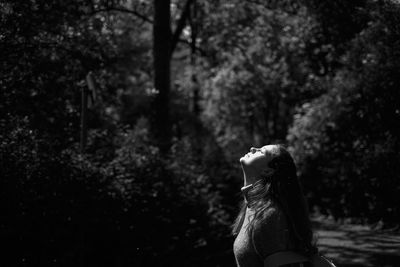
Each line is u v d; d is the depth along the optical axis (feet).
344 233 32.55
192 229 34.40
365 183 36.24
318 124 39.47
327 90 40.81
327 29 43.34
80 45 31.48
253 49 72.84
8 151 23.22
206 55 81.92
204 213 35.99
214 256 32.30
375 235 30.94
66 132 31.68
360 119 36.11
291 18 53.47
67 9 29.89
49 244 23.53
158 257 30.12
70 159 26.66
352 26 39.86
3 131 25.04
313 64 48.83
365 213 37.45
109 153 32.83
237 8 69.05
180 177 34.55
